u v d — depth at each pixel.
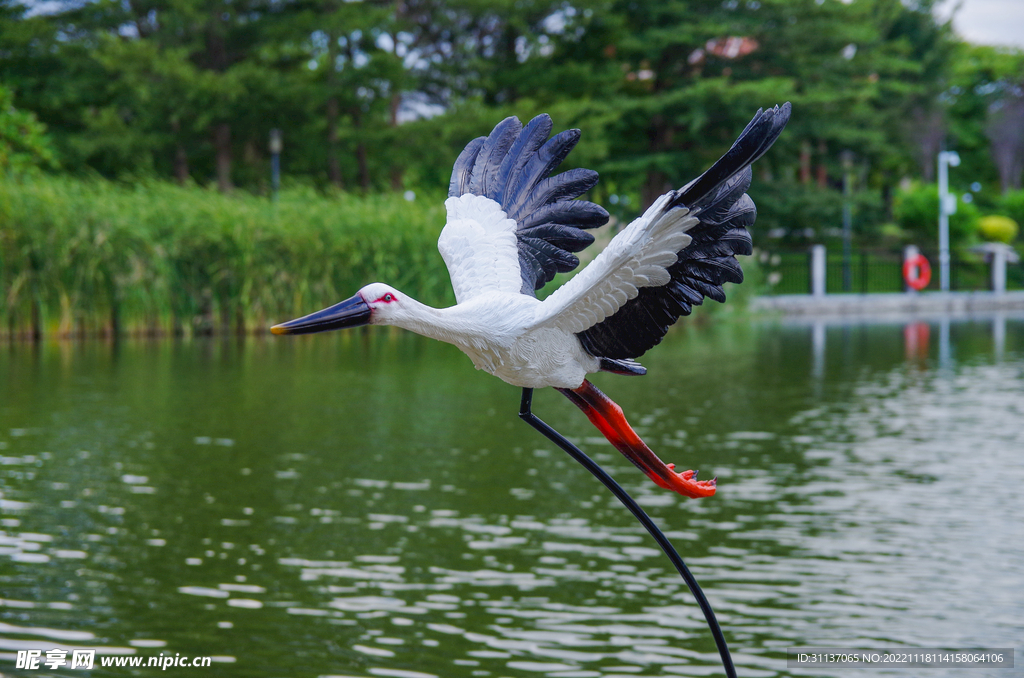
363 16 34.34
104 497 9.86
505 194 4.23
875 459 11.84
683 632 6.89
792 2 38.22
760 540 8.82
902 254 47.91
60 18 36.88
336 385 17.02
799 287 42.94
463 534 8.90
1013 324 32.62
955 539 8.80
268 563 8.10
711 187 3.44
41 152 32.59
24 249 22.39
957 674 6.27
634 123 39.88
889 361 21.52
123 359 19.73
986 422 14.20
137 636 6.73
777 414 14.71
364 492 10.20
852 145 43.91
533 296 4.02
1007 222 56.28
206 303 24.91
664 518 9.47
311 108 34.59
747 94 37.75
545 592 7.60
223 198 26.30
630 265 3.57
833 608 7.27
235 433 12.86
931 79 57.34
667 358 21.86
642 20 39.75
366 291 3.61
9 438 12.31
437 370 19.20
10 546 8.41
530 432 13.19
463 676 6.21
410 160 36.06
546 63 39.16
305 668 6.31
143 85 32.72
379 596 7.48
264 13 36.19
